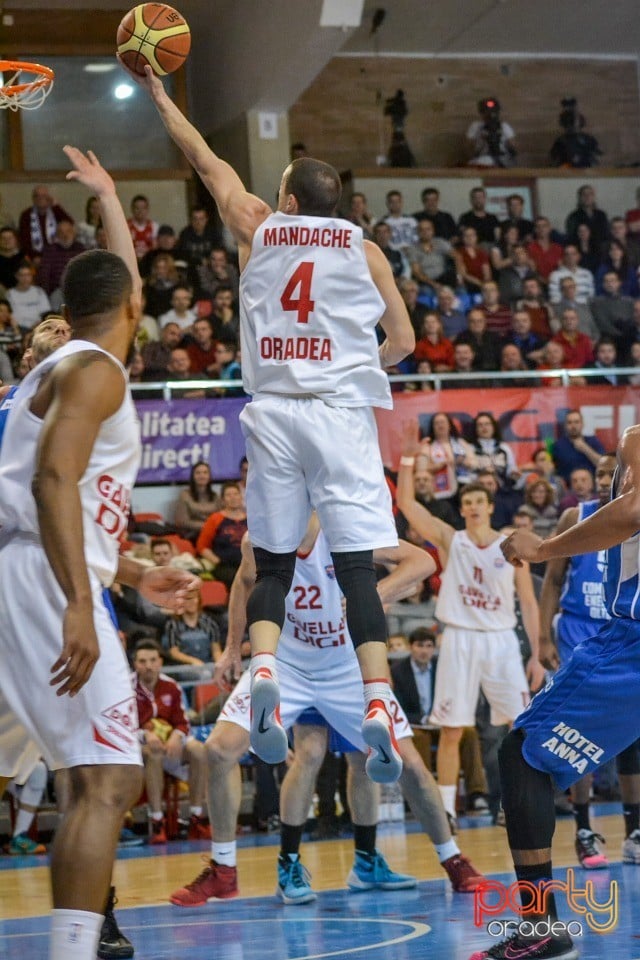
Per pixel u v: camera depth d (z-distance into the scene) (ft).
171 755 35.22
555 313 58.29
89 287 11.95
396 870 25.64
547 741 14.40
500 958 14.25
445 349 52.37
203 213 55.47
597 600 25.35
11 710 11.67
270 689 13.62
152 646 35.47
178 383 44.29
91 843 10.61
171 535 43.19
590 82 72.64
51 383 11.22
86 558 11.17
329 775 33.81
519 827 14.47
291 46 52.65
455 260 58.80
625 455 14.53
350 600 14.29
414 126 70.23
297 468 14.46
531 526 42.96
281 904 21.48
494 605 33.63
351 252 14.52
